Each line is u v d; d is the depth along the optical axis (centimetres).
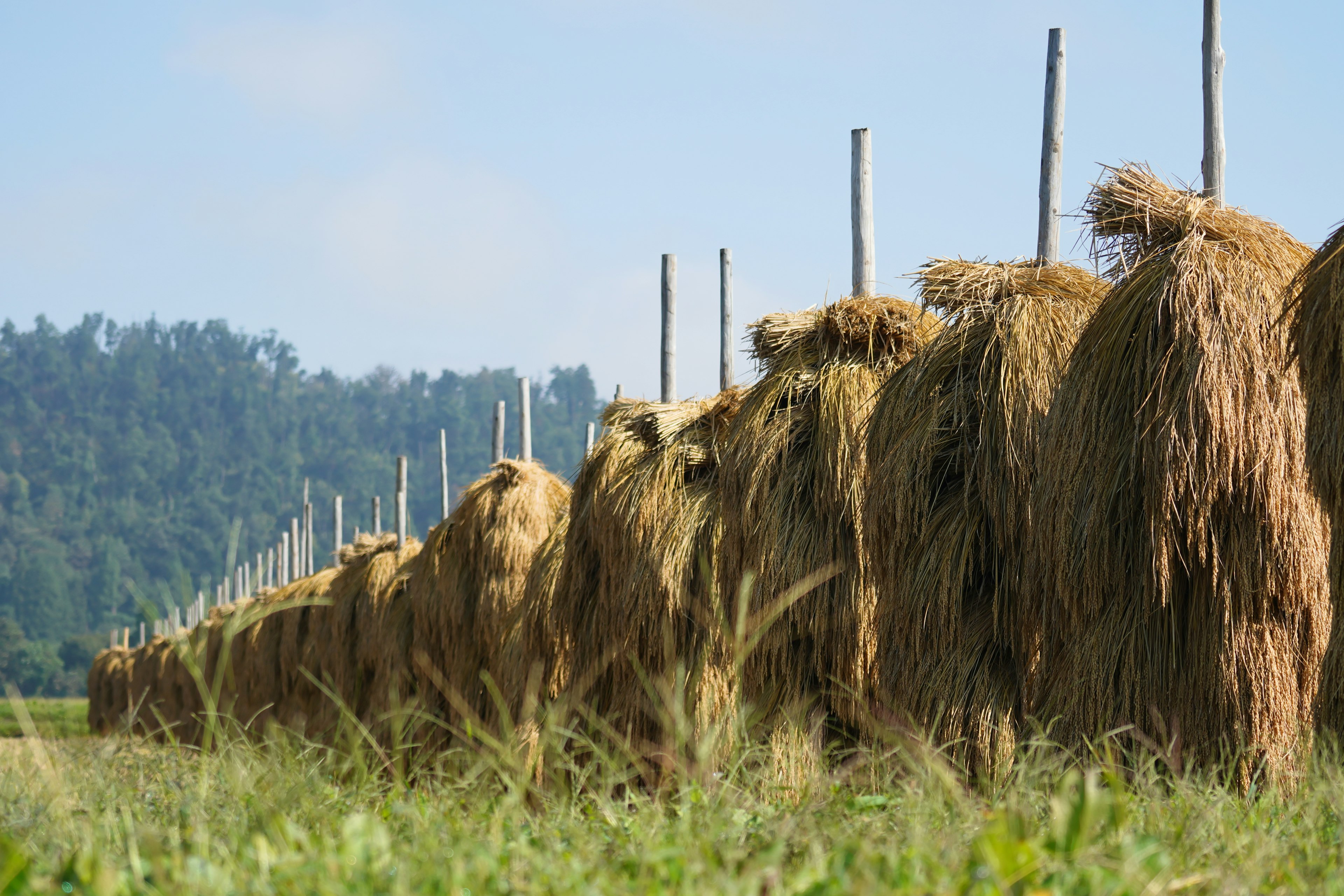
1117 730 1133
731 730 1242
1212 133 1616
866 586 1692
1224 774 1193
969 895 600
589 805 1059
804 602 1716
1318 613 1258
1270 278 1308
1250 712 1220
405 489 4775
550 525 3381
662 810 925
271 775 1066
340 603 4619
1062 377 1445
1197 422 1235
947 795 873
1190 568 1248
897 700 1528
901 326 1844
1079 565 1348
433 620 3516
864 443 1733
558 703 1189
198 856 739
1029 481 1455
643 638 2123
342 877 662
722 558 1914
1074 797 902
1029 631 1426
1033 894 588
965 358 1591
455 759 1171
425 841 760
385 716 1238
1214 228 1348
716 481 2245
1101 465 1330
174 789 1139
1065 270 1602
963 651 1485
